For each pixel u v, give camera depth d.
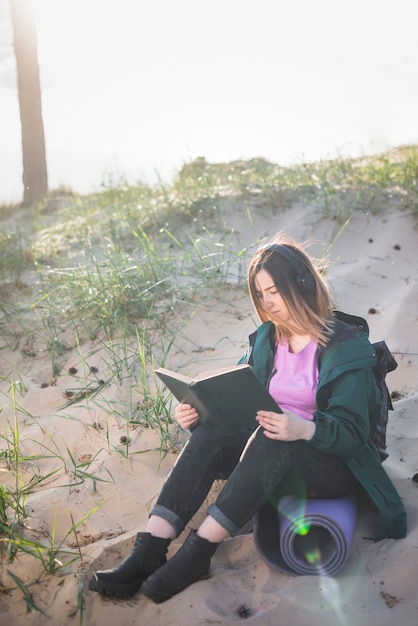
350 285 5.50
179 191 8.12
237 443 3.10
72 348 5.08
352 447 2.91
